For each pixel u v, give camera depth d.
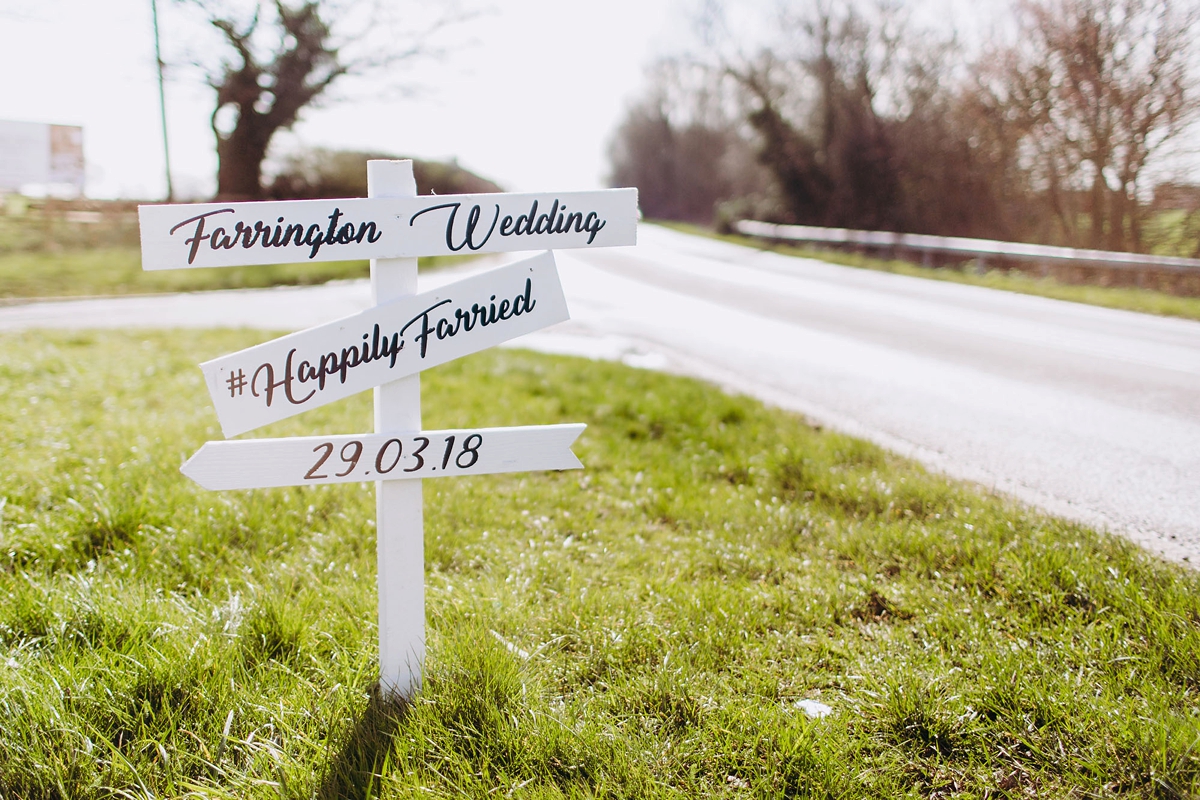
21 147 21.75
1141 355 8.59
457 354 2.33
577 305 13.68
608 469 4.95
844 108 28.66
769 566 3.49
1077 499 4.44
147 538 3.40
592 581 3.28
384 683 2.40
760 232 30.27
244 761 2.13
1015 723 2.30
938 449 5.46
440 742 2.18
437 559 3.49
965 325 10.89
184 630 2.60
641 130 66.62
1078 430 5.87
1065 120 19.20
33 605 2.72
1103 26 17.58
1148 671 2.50
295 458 2.24
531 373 7.73
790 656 2.76
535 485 4.59
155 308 13.25
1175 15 16.45
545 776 2.11
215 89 22.20
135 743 2.14
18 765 2.01
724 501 4.29
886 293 14.99
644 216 67.81
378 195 2.23
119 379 6.64
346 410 5.96
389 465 2.31
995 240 23.17
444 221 2.27
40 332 9.53
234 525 3.58
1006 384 7.43
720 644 2.77
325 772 2.06
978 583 3.17
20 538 3.35
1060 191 20.34
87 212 21.75
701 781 2.11
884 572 3.41
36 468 4.21
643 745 2.21
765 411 6.27
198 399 6.09
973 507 3.95
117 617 2.62
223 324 10.95
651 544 3.77
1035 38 19.38
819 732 2.24
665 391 6.88
